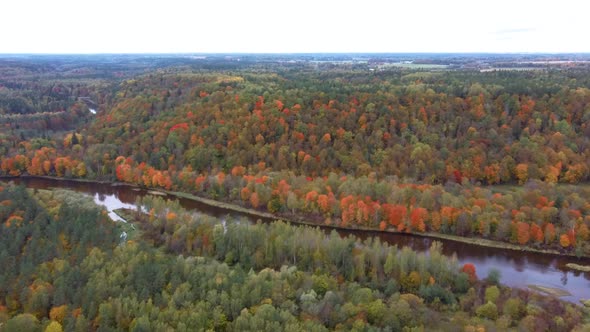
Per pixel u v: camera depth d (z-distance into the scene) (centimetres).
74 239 10325
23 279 8500
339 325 7606
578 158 14738
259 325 7344
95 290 8062
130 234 11850
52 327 7231
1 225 10719
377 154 15438
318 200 13662
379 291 9050
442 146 15575
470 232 12656
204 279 8544
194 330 7225
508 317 8131
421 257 9538
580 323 8138
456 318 8206
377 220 13100
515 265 11281
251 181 14912
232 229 10844
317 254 9938
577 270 11062
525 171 14600
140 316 7538
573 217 12094
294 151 15950
